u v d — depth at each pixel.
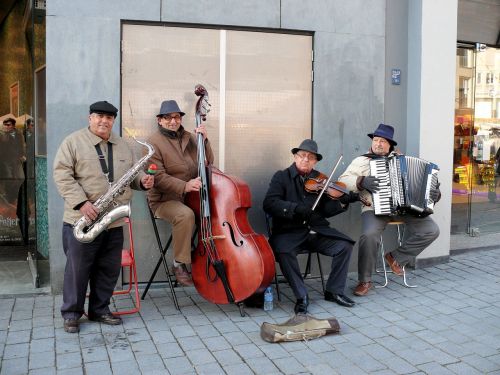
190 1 4.98
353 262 5.68
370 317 4.32
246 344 3.74
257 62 5.27
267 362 3.46
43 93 5.13
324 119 5.45
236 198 4.15
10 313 4.31
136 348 3.66
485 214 7.38
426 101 5.73
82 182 3.80
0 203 6.37
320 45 5.39
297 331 3.83
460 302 4.69
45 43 5.02
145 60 4.97
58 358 3.49
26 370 3.31
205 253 4.25
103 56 4.78
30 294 4.73
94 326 4.05
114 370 3.33
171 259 5.07
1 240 6.42
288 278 4.45
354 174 5.05
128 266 4.80
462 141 7.09
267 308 4.47
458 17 6.79
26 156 6.07
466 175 7.16
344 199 4.70
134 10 4.84
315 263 5.52
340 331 4.00
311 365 3.42
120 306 4.52
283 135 5.40
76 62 4.72
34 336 3.84
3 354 3.54
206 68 5.13
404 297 4.84
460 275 5.53
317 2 5.35
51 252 4.74
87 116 4.77
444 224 5.95
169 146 4.52
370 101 5.60
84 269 3.89
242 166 5.30
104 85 4.80
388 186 4.86
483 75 7.16
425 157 5.78
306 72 5.42
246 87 5.26
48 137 4.70
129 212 3.81
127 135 4.96
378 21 5.59
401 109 5.82
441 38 5.75
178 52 5.05
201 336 3.88
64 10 4.67
